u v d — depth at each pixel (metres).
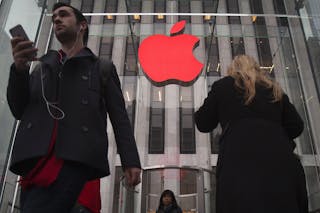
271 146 2.03
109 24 9.35
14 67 1.80
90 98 1.88
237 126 2.14
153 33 9.12
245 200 1.85
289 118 2.34
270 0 9.71
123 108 2.03
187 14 9.22
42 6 7.80
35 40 6.88
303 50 8.07
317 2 7.50
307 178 6.95
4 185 4.94
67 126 1.73
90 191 2.34
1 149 5.19
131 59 10.70
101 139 1.80
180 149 9.68
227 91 2.32
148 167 9.11
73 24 2.11
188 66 8.42
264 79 2.35
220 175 2.05
